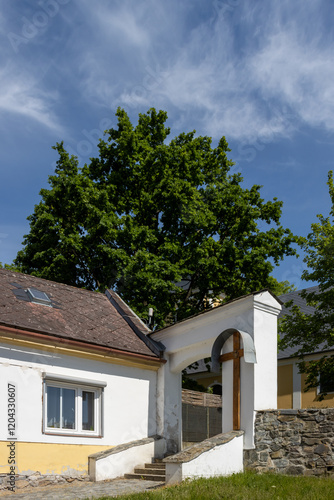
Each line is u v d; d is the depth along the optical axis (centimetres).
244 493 952
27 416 1253
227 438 1245
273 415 1262
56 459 1293
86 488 1227
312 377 1995
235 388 1338
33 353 1294
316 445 1181
